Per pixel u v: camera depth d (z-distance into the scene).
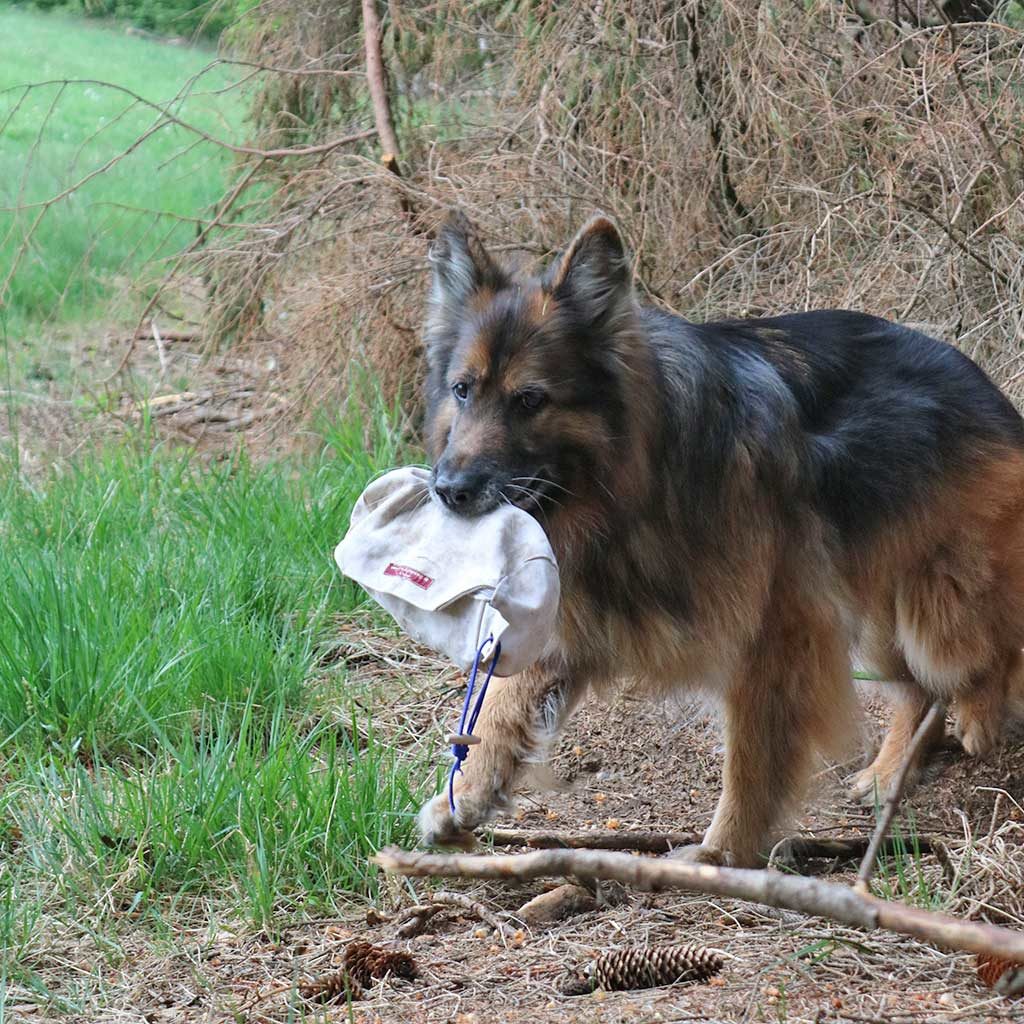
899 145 10.51
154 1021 4.68
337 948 5.23
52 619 7.30
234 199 12.03
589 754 7.29
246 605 8.21
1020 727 7.03
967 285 10.12
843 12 10.97
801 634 6.09
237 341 12.28
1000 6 11.12
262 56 13.17
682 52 11.44
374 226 11.27
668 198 11.13
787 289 10.55
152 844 5.79
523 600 5.12
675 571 5.93
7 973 4.93
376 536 5.45
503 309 5.72
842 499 6.24
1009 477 6.54
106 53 24.75
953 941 3.35
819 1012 4.17
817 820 6.68
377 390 11.06
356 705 7.54
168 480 10.23
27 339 14.70
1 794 6.31
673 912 5.46
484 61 12.35
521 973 4.94
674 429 5.85
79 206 17.62
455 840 5.82
